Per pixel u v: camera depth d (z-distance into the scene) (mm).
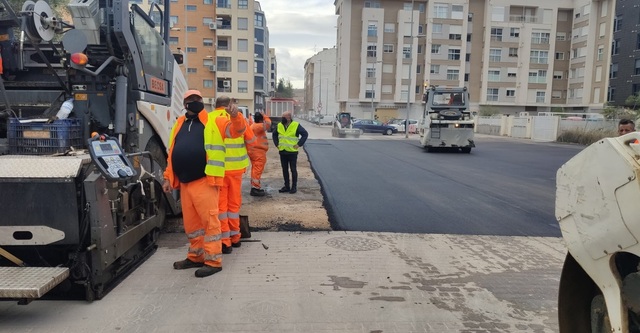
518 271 5270
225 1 66250
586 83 63938
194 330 3746
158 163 6301
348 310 4160
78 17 4797
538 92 67125
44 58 4945
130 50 5074
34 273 3861
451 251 5973
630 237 2199
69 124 4680
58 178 4000
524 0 65438
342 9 64188
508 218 7953
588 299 2828
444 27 64125
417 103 65250
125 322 3865
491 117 44375
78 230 4125
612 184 2268
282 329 3781
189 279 4848
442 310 4207
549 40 66312
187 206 5070
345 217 7680
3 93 5035
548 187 11320
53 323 3838
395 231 6887
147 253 5578
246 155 5945
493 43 65625
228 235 5688
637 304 2297
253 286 4680
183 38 65750
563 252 6016
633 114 29516
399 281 4898
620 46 54906
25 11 4777
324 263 5402
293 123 9695
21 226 4082
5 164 4047
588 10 63000
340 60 66250
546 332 3822
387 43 64688
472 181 12156
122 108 4988
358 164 15648
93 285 4234
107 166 4129
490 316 4109
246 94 68125
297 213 7883
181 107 7289
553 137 32125
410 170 14281
